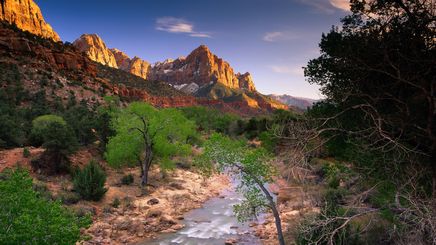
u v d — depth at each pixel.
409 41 8.70
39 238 7.53
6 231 7.38
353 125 9.86
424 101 8.85
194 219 21.55
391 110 9.49
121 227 18.64
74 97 82.88
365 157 9.82
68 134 27.33
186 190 28.77
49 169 25.84
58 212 8.55
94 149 33.59
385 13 9.28
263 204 12.98
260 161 12.99
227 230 19.47
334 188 16.50
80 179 22.48
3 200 7.93
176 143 30.47
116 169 31.28
